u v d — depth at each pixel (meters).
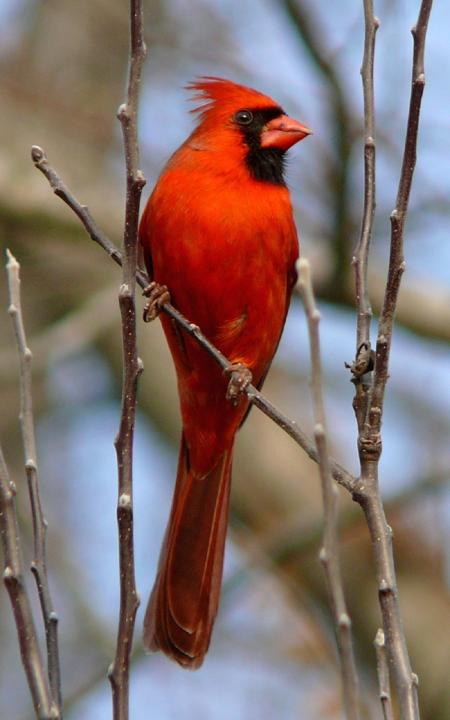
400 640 5.35
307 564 11.89
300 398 14.18
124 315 5.80
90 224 6.34
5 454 13.53
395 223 5.87
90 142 13.77
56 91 13.86
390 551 5.64
